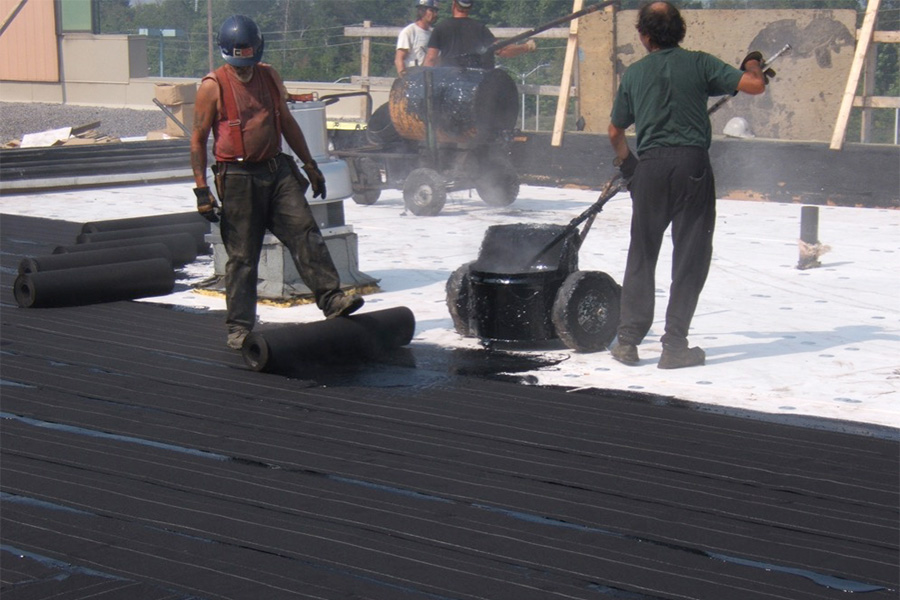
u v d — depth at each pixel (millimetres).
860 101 14117
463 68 13312
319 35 30688
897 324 7789
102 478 5047
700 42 15508
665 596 3912
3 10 28422
